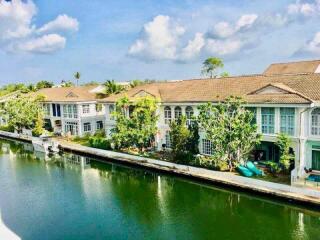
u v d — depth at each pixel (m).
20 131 67.56
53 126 65.94
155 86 49.50
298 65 50.38
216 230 22.92
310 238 21.31
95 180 35.75
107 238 22.23
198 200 28.66
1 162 45.72
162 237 22.16
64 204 28.75
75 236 22.67
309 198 24.38
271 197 26.42
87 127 60.59
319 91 30.16
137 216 25.77
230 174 30.47
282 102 29.50
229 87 38.91
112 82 64.56
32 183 35.22
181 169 34.56
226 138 31.58
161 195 30.20
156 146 43.41
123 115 43.84
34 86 102.56
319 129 28.66
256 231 22.55
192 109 39.03
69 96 63.59
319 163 29.27
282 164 29.83
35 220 25.47
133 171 38.88
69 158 47.06
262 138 31.89
